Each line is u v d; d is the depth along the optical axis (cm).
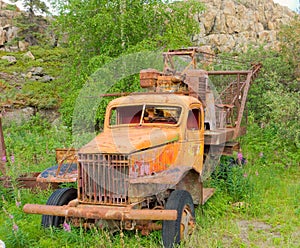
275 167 984
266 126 1145
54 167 643
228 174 776
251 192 743
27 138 1192
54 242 544
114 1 1277
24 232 563
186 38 1281
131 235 568
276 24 2239
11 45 2186
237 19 2119
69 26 1354
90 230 568
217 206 689
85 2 1310
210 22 2059
